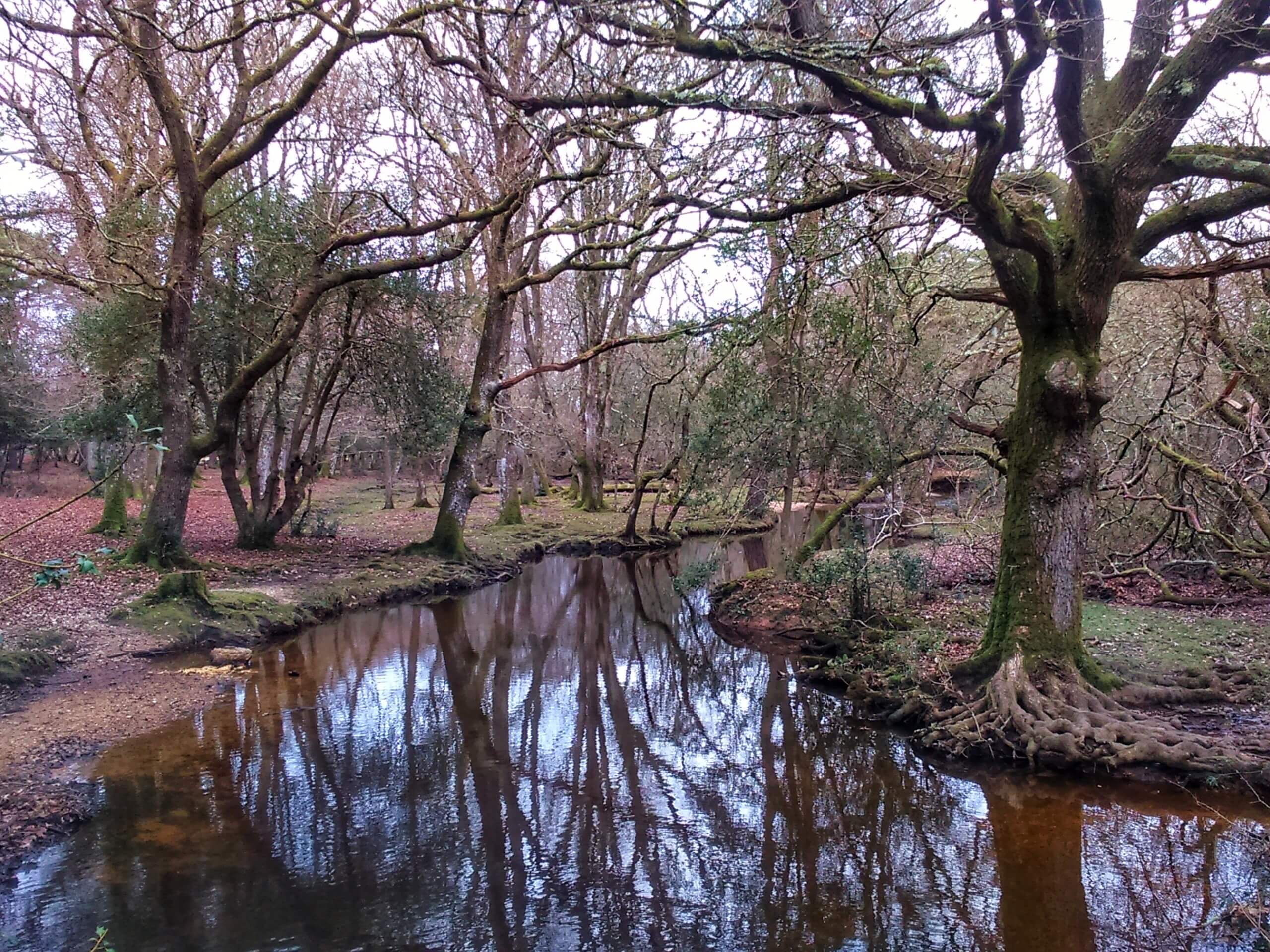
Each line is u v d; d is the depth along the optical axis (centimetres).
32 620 1023
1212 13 642
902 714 866
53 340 2416
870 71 675
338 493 3650
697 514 1791
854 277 1238
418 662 1173
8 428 2312
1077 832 625
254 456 1844
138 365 1496
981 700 787
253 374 1349
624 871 593
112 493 1750
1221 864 564
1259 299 1211
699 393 1805
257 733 830
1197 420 1185
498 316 1778
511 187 1397
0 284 2073
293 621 1245
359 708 945
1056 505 782
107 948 419
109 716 830
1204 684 820
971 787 719
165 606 1115
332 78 1625
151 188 1410
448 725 916
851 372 1233
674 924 521
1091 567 1297
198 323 1455
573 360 1680
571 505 3291
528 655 1268
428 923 515
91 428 1638
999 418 1509
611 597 1753
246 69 1400
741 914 534
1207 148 770
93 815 636
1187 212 746
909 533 1820
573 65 711
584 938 504
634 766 816
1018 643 793
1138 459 1268
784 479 1452
